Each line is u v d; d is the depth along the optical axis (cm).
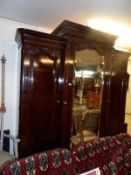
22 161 112
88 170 133
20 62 240
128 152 161
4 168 106
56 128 255
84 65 268
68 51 246
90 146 144
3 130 269
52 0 217
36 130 239
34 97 235
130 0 207
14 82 292
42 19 284
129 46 450
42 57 237
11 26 290
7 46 286
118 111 333
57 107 253
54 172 117
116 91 327
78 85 265
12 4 231
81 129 277
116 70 323
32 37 226
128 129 441
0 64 280
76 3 222
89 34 262
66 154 129
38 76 236
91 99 283
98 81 287
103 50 285
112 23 289
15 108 292
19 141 229
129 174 154
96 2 216
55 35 252
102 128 298
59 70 249
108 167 143
